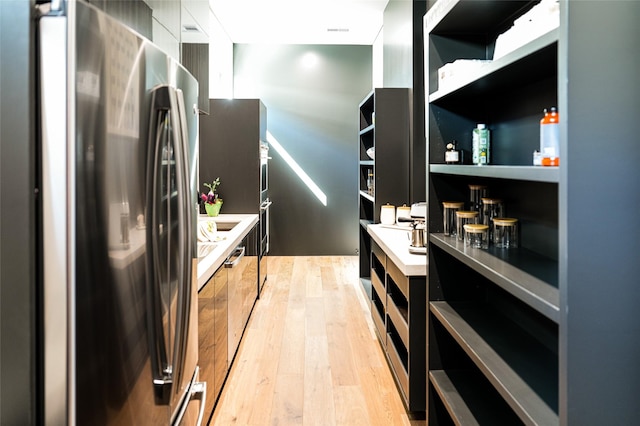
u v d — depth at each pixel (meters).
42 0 0.80
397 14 4.11
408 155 3.78
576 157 0.90
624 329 0.92
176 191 1.24
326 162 6.53
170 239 1.21
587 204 0.90
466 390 1.85
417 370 2.25
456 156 1.96
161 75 1.15
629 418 0.92
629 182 0.91
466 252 1.65
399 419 2.32
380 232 3.34
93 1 1.05
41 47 0.80
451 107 2.04
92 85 0.85
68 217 0.80
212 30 5.07
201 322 2.02
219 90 5.45
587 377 0.91
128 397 1.00
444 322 1.82
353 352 3.17
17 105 0.80
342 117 6.50
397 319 2.55
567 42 0.89
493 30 1.95
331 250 6.62
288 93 6.46
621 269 0.91
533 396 1.22
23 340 0.81
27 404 0.81
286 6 4.87
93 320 0.87
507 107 1.86
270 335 3.49
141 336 1.05
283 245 6.60
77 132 0.81
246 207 4.42
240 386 2.66
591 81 0.89
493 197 2.02
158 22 1.78
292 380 2.74
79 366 0.83
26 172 0.80
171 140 1.22
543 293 1.10
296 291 4.76
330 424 2.28
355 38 6.11
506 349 1.53
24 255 0.80
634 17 0.90
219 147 4.38
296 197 6.56
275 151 6.52
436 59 2.03
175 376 1.21
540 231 1.62
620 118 0.90
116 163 0.94
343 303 4.32
